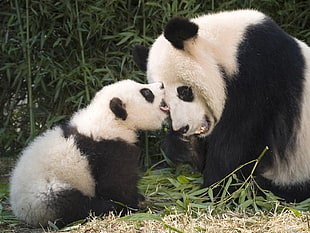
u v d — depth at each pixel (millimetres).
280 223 9156
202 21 11086
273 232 8734
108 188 10148
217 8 14742
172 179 12195
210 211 9750
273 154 10930
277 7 15047
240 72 10594
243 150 10797
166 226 8688
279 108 10734
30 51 14703
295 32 14898
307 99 10906
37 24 14375
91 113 10719
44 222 9930
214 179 11055
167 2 14070
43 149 10203
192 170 14078
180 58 10594
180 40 10484
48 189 9742
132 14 14789
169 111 11000
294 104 10789
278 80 10641
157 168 15156
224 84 10656
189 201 10617
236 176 10836
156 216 9078
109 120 10539
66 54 14883
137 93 10891
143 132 15188
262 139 10805
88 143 10211
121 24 14828
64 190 9789
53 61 14648
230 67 10648
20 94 15680
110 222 9344
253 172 11016
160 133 15086
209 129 11086
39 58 14758
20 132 15047
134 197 10500
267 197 10703
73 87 14930
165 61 10719
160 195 11836
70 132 10422
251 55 10594
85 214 9914
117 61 14930
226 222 9281
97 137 10305
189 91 10766
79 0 13945
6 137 15273
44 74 14609
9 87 15633
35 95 15391
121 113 10477
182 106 10773
